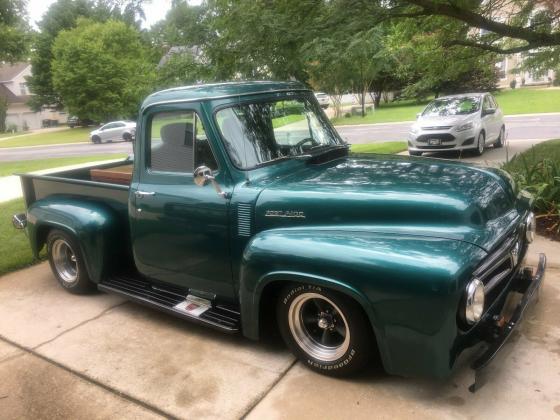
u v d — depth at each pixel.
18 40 22.86
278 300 3.39
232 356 3.69
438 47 8.25
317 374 3.36
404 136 20.23
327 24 6.25
